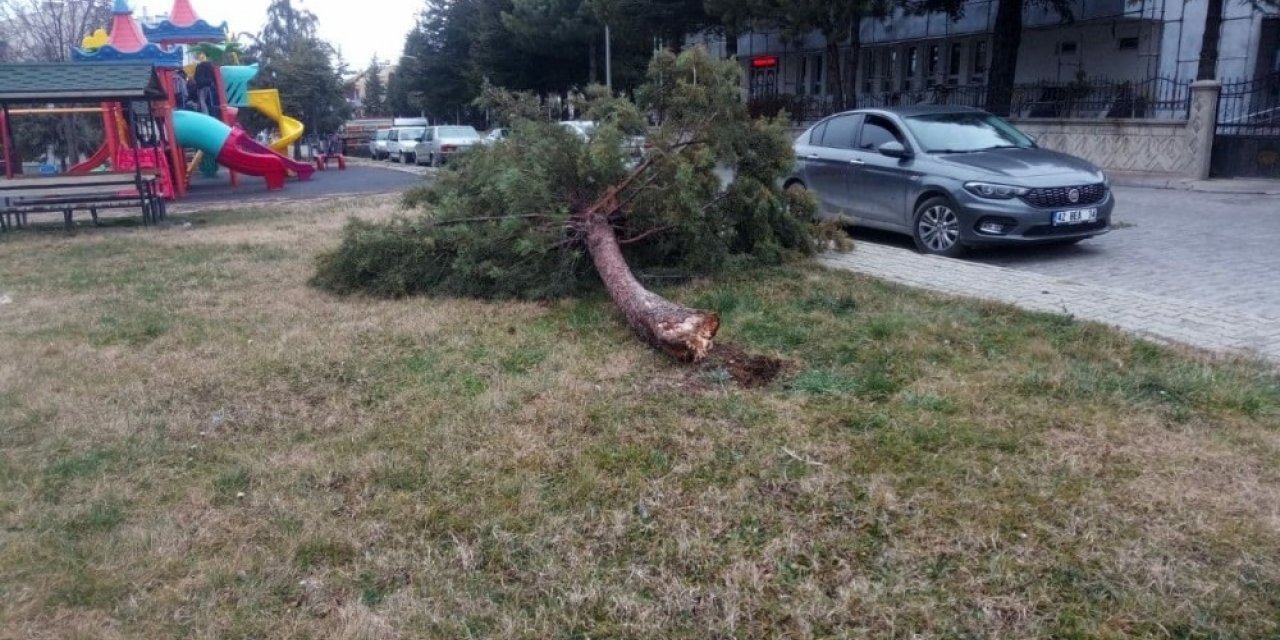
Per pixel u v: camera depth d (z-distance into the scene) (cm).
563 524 383
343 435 488
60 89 1466
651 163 793
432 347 651
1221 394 495
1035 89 2475
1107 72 2602
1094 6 2402
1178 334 614
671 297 772
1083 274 862
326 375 597
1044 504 383
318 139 5028
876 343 613
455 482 425
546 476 429
